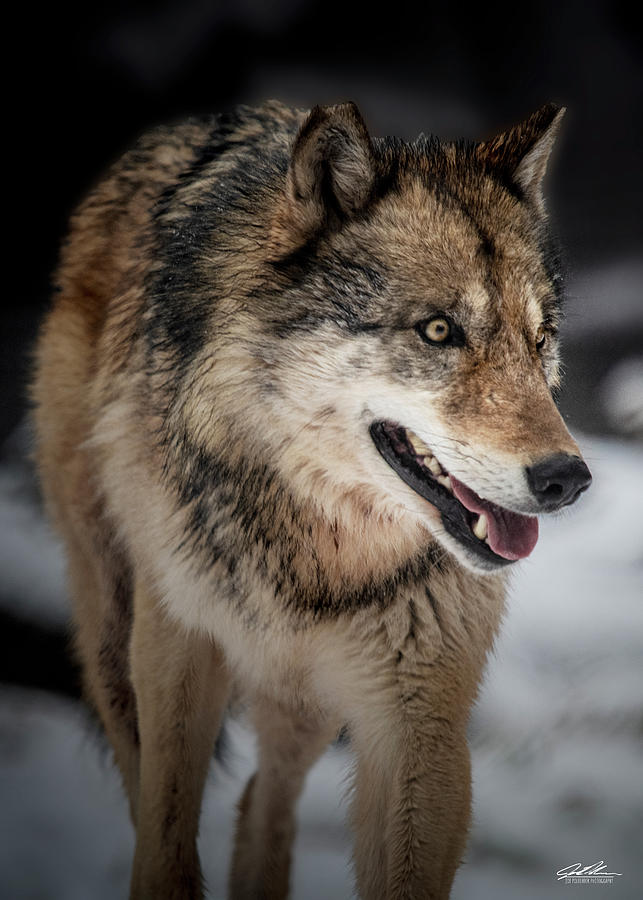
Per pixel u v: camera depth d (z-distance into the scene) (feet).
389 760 39.14
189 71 133.08
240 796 49.62
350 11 136.56
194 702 42.86
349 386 36.11
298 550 39.04
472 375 35.19
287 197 37.63
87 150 130.62
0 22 125.08
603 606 73.00
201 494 40.01
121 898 46.50
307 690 42.86
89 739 55.31
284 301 36.99
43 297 118.73
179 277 41.06
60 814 53.42
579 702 62.39
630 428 104.83
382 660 39.04
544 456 33.47
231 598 40.57
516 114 147.23
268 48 135.03
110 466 45.06
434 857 37.45
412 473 36.78
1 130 127.24
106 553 49.49
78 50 128.36
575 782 55.62
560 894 46.57
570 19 146.82
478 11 143.02
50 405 51.06
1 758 58.49
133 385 43.32
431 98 141.49
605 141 148.87
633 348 120.26
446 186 38.01
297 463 37.91
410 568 38.68
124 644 50.11
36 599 67.00
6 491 82.53
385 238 36.65
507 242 37.09
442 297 35.40
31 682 66.13
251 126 47.93
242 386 38.06
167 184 48.49
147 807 42.27
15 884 46.75
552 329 39.06
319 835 54.08
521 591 75.10
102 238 50.60
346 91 137.28
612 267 135.74
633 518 84.74
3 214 126.41
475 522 36.09
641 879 47.78
